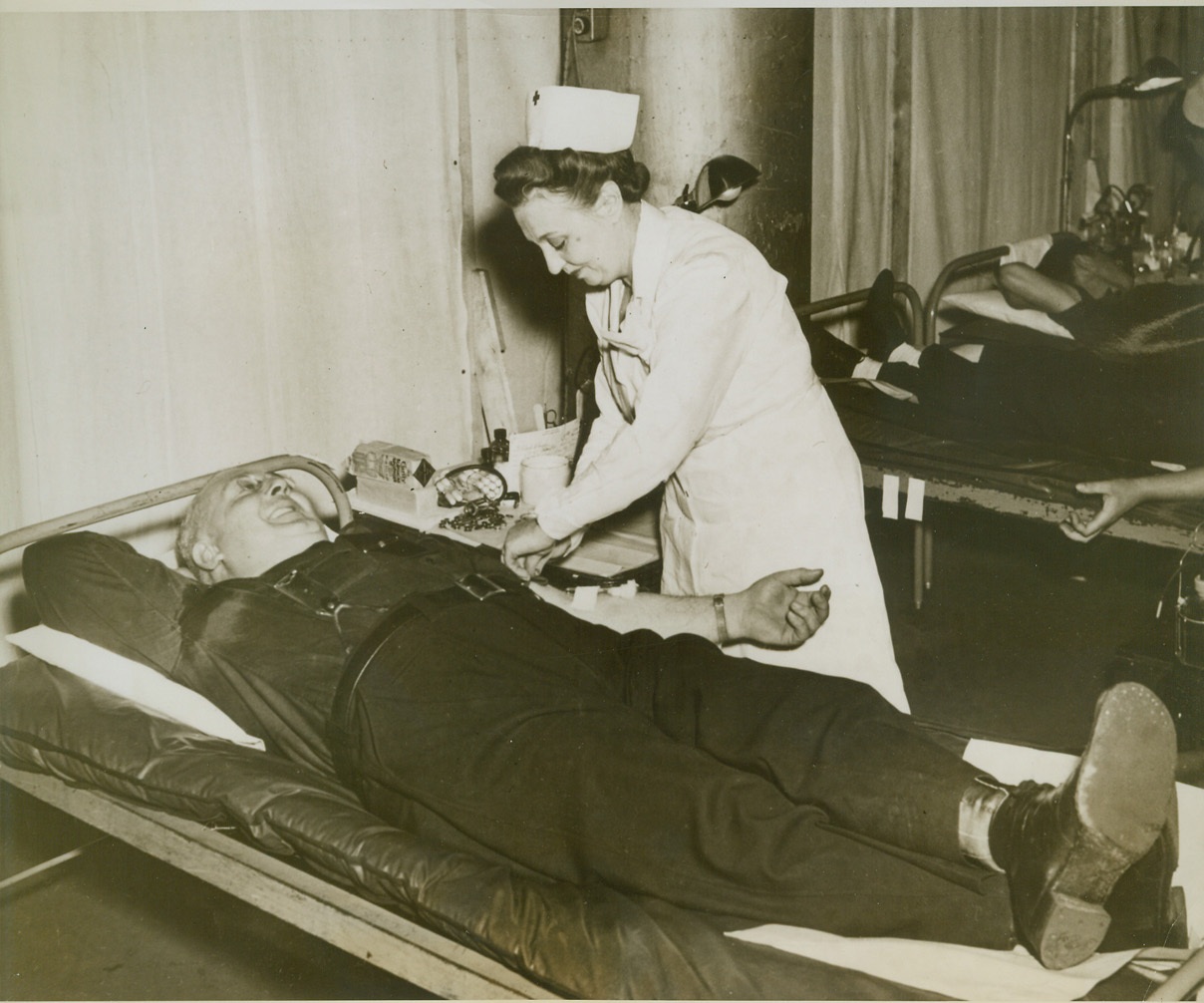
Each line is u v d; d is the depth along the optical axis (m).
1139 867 1.27
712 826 1.35
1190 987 1.18
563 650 1.66
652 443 1.76
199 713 1.69
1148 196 3.97
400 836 1.40
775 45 2.56
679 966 1.22
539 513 1.84
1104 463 2.38
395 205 2.55
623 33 2.60
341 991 1.78
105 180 2.06
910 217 3.63
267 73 2.27
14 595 2.10
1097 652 2.68
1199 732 1.77
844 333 3.54
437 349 2.71
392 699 1.57
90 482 2.14
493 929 1.27
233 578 1.83
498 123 2.72
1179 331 2.55
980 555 3.24
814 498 1.96
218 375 2.30
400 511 2.36
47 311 2.03
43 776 1.68
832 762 1.42
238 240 2.28
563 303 2.95
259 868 1.45
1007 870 1.25
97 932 1.92
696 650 1.64
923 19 3.46
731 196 2.52
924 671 2.62
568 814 1.43
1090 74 4.16
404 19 2.48
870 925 1.30
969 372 2.69
